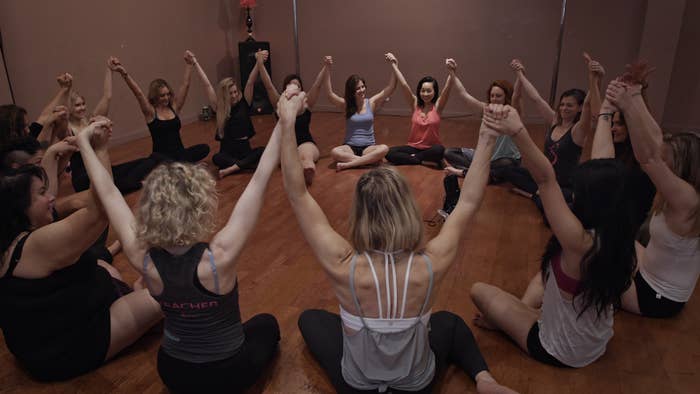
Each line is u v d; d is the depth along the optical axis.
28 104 5.18
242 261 3.11
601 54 7.02
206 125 7.50
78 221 1.75
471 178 1.69
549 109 3.99
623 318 2.46
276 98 5.13
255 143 6.37
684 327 2.38
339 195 4.29
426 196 4.26
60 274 1.91
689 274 2.31
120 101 6.32
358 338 1.60
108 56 6.10
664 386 2.00
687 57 6.62
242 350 1.81
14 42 4.98
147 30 6.68
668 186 2.04
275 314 2.53
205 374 1.74
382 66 8.11
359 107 5.30
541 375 2.06
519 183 4.25
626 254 1.72
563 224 1.69
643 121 1.91
